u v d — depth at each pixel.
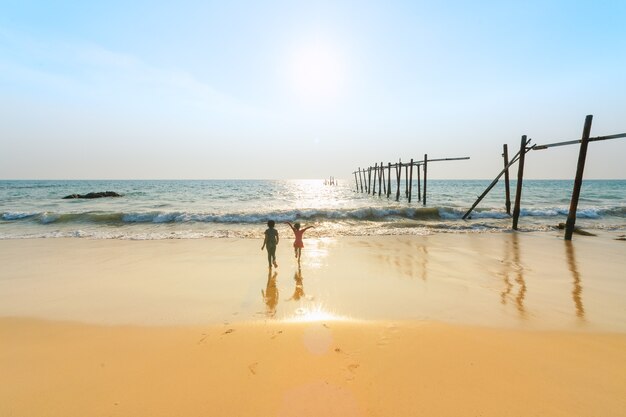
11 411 2.91
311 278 7.76
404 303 6.02
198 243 12.33
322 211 20.23
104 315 5.34
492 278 7.75
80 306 5.81
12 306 5.83
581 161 12.34
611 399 3.04
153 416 2.81
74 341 4.32
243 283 7.35
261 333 4.49
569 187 74.19
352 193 56.81
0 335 4.54
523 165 15.40
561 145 13.35
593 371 3.54
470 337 4.38
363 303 6.02
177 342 4.24
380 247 11.52
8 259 9.77
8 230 15.53
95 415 2.84
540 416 2.79
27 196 43.38
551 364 3.67
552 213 20.97
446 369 3.53
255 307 5.77
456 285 7.21
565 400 3.01
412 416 2.78
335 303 6.01
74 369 3.60
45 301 6.11
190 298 6.28
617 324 4.99
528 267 8.74
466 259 9.70
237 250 11.05
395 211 20.75
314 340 4.25
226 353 3.91
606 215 21.17
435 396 3.05
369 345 4.09
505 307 5.80
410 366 3.58
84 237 13.55
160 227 16.58
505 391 3.14
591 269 8.56
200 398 3.04
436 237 13.58
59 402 3.03
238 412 2.84
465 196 45.88
